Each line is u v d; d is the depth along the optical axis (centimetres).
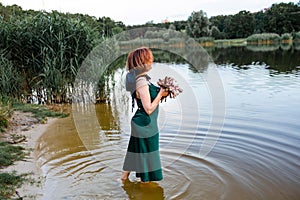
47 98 745
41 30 764
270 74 1138
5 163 391
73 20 804
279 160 387
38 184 340
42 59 757
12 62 771
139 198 314
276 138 458
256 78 1047
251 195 313
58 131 539
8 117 582
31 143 477
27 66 770
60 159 414
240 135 473
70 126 568
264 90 830
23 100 754
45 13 805
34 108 674
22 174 363
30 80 773
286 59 1698
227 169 369
